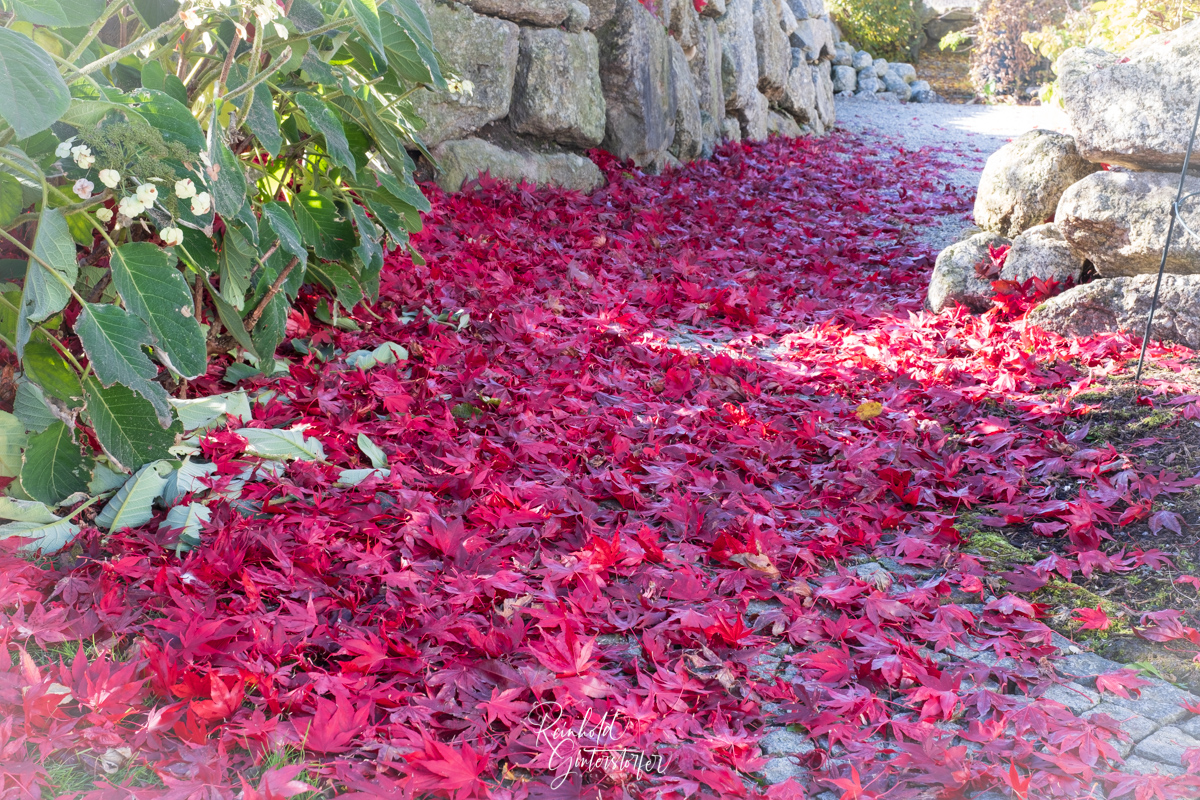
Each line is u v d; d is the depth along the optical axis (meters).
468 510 2.70
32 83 1.88
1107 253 4.35
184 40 2.81
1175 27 6.39
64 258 2.19
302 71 3.10
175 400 2.83
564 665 2.00
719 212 7.38
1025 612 2.38
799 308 5.11
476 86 6.46
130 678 1.83
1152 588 2.51
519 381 3.65
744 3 11.72
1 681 1.76
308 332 3.81
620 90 7.86
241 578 2.25
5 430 2.34
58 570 2.23
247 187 2.89
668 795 1.76
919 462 3.21
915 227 7.48
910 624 2.36
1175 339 4.06
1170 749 1.91
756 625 2.32
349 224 3.49
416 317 4.10
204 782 1.63
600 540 2.47
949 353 4.29
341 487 2.79
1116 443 3.30
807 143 12.60
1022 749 1.86
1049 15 19.69
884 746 1.94
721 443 3.33
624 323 4.57
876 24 22.55
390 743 1.80
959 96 21.64
